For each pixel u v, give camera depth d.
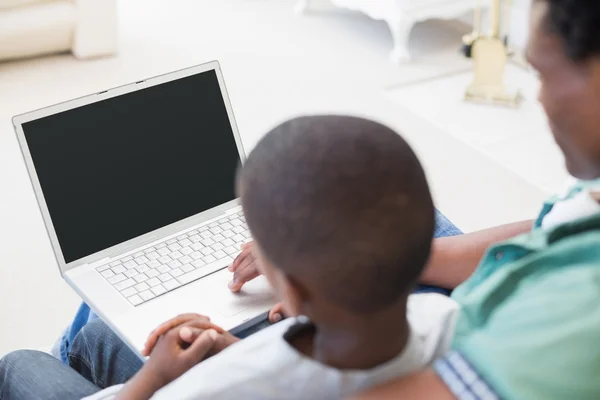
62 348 1.66
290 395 0.76
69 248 1.31
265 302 1.26
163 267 1.33
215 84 1.46
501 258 0.82
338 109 3.41
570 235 0.77
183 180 1.42
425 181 0.70
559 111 0.68
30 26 3.62
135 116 1.37
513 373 0.63
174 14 4.42
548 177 2.90
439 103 3.46
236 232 1.42
